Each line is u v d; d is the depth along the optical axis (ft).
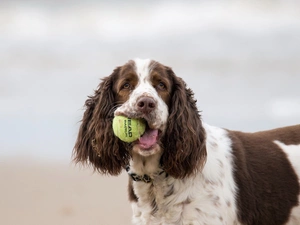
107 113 22.43
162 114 21.17
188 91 23.04
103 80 23.25
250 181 23.26
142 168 22.17
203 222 21.81
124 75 22.25
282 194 23.63
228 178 22.80
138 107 20.42
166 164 21.83
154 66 22.26
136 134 20.58
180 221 22.08
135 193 22.99
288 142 24.77
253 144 24.34
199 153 21.93
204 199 21.98
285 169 23.95
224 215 22.09
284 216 23.73
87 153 23.08
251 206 23.04
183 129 21.74
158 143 21.40
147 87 21.43
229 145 23.70
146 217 22.74
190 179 22.09
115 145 22.03
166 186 22.20
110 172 22.56
